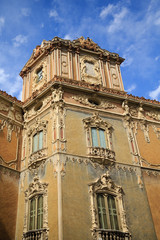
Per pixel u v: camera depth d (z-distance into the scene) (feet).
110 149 72.54
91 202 60.75
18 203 69.41
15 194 70.28
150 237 62.80
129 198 66.49
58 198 58.44
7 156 73.97
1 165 70.90
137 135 82.17
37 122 78.33
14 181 71.92
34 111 83.41
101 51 100.42
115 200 64.54
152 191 71.56
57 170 62.75
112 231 57.93
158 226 65.87
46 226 57.72
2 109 79.77
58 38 95.71
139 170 73.41
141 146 80.07
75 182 62.18
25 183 70.69
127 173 70.85
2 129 76.59
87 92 82.02
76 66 90.68
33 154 72.18
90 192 62.03
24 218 64.28
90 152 68.69
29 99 86.12
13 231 64.95
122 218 61.93
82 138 71.41
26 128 82.38
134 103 88.43
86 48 98.22
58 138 67.77
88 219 58.29
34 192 65.51
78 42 100.01
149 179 73.61
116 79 95.81
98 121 76.43
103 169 67.72
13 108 82.89
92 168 66.54
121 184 67.72
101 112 79.87
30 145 76.64
